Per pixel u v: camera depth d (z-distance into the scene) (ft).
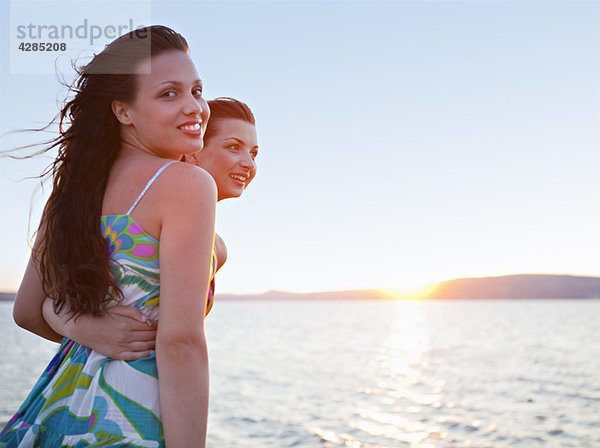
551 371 91.61
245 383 78.84
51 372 4.69
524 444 43.42
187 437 3.98
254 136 6.55
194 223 4.23
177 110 4.53
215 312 518.78
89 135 4.56
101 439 4.04
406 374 90.17
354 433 47.52
